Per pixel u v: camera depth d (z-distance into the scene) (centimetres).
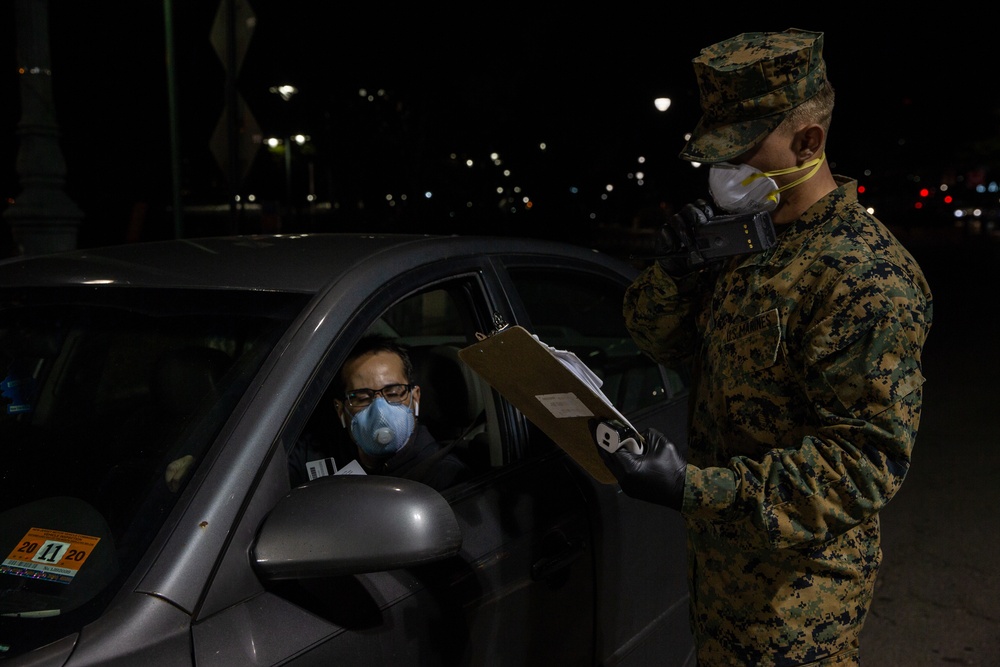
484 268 217
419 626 160
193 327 176
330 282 180
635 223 4381
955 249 3275
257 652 133
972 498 505
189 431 156
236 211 716
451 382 235
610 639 219
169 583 131
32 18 692
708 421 171
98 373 180
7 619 131
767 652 159
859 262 148
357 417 199
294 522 139
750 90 155
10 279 212
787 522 143
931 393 802
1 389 188
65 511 152
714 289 174
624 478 149
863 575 162
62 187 728
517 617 184
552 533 198
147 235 2070
